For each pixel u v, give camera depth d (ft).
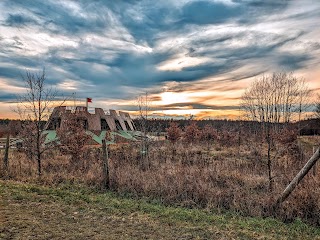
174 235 18.53
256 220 22.21
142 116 60.03
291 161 41.73
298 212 22.76
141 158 45.70
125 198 27.91
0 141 83.71
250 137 65.16
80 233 17.89
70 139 49.19
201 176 32.37
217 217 22.63
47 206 23.13
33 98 59.47
